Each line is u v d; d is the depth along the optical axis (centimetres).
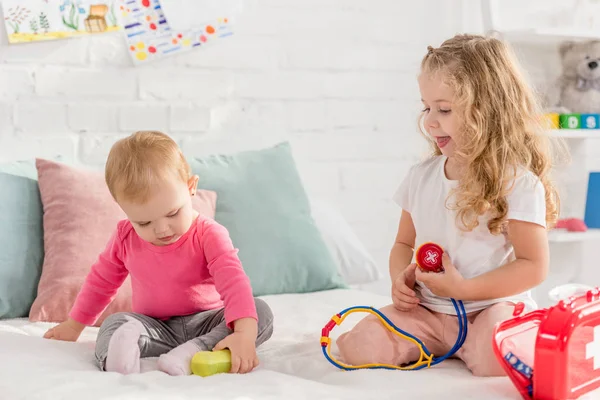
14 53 220
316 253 211
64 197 192
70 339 156
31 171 203
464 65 143
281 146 231
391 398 111
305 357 145
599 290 119
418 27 272
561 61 273
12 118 221
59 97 226
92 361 139
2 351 134
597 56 270
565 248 282
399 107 271
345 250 230
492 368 129
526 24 284
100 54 230
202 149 243
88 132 229
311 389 116
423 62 148
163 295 149
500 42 151
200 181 211
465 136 142
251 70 249
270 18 250
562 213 274
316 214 235
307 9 255
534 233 137
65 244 186
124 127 233
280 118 253
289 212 214
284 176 221
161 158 138
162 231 140
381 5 266
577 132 258
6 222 189
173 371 129
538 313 122
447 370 134
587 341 116
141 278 150
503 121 143
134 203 135
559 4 289
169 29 237
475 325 137
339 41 260
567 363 110
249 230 206
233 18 245
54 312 179
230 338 137
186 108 240
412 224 159
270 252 206
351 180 264
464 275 142
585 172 277
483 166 140
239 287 143
